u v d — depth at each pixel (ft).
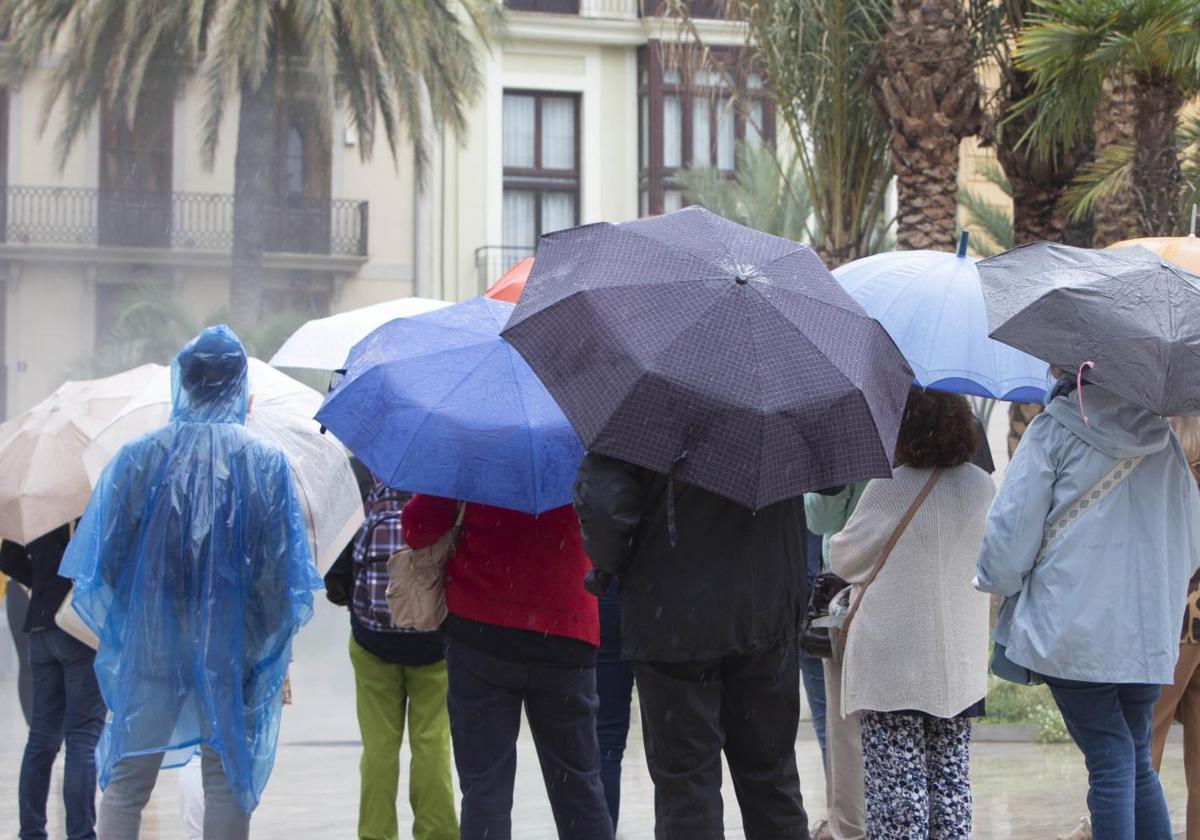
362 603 18.76
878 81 39.93
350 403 15.62
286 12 77.25
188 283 101.60
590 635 15.98
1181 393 14.39
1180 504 15.64
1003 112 42.60
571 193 104.58
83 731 19.47
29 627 19.58
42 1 78.33
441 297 103.04
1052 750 30.58
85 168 98.99
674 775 14.32
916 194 38.86
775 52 41.52
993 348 18.08
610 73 104.73
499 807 15.78
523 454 14.90
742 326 12.98
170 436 15.92
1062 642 15.11
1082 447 15.26
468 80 83.10
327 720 36.63
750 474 12.51
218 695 15.55
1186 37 33.04
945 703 16.28
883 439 13.03
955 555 16.51
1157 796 15.87
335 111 87.40
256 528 15.80
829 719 19.24
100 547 15.65
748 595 14.02
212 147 82.38
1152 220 34.58
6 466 19.26
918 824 16.48
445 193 102.58
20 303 99.04
